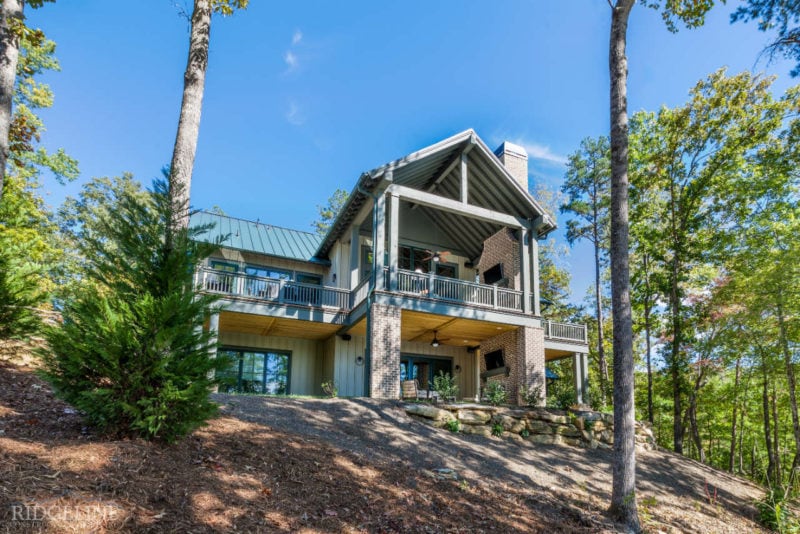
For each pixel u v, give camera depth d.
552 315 33.16
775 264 15.82
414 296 14.91
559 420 13.66
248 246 18.53
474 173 17.77
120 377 5.32
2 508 3.64
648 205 21.64
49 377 5.35
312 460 7.02
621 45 9.92
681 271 20.84
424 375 19.62
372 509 6.03
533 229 17.55
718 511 10.86
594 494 9.46
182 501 4.68
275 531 4.74
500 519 7.03
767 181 17.70
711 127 19.17
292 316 15.52
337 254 18.64
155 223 5.85
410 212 20.02
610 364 31.34
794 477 16.50
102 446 5.20
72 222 24.11
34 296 8.35
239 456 6.30
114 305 5.49
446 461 9.23
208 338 5.85
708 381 22.78
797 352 16.30
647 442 15.43
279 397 11.58
